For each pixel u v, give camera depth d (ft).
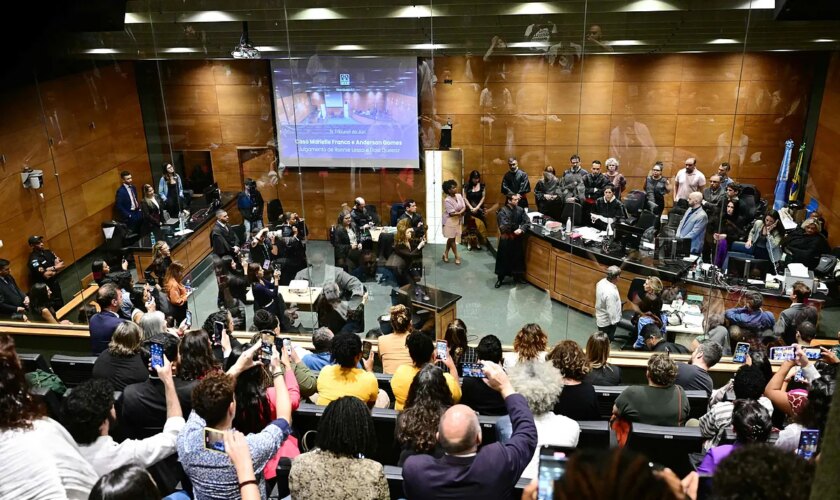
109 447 10.19
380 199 25.53
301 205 25.90
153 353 11.24
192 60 25.07
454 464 7.89
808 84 22.98
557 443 10.85
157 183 26.76
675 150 24.59
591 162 24.93
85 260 26.43
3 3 22.15
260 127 25.39
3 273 23.63
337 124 25.57
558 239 24.20
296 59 24.40
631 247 23.79
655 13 22.80
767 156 24.14
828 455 2.24
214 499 8.84
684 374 14.96
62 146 24.86
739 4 22.30
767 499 3.97
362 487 7.88
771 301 22.54
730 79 23.47
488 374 8.91
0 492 7.70
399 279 24.80
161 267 24.68
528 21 23.39
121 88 25.41
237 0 24.31
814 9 21.26
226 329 16.06
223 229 25.34
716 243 24.08
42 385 13.53
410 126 24.79
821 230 23.24
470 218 25.07
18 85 23.99
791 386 14.90
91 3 23.66
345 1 23.79
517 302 24.12
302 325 23.56
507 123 24.45
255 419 11.52
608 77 23.81
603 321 22.74
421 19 23.59
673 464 11.83
